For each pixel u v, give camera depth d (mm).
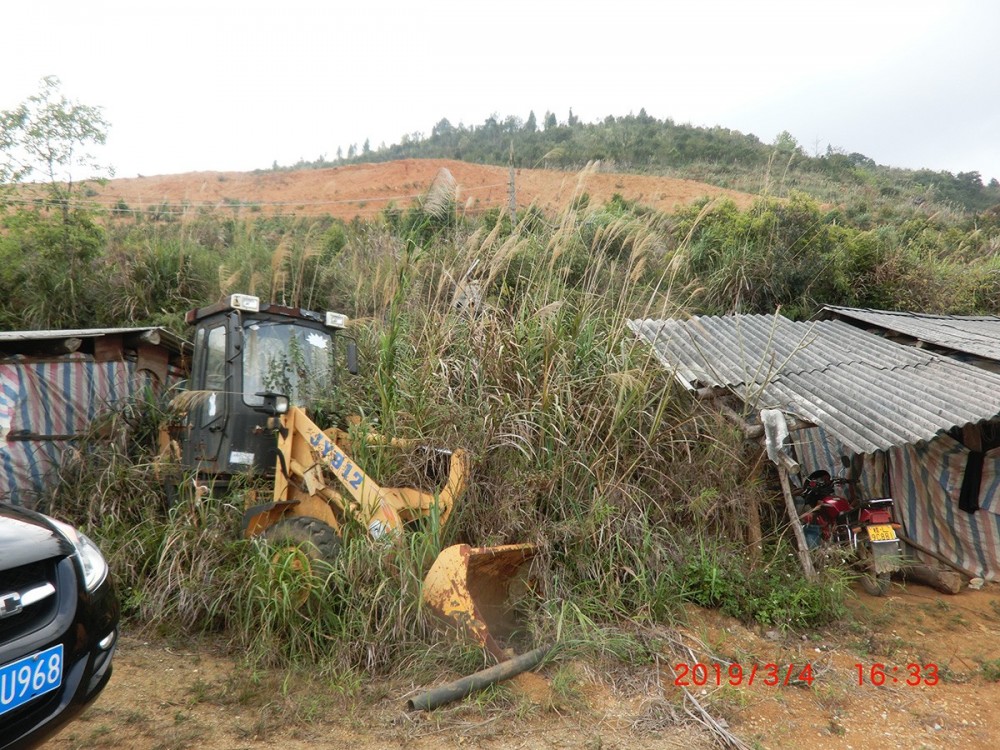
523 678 4500
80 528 5902
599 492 5840
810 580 5945
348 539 4953
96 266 10734
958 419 6484
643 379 6461
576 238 8320
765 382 6617
